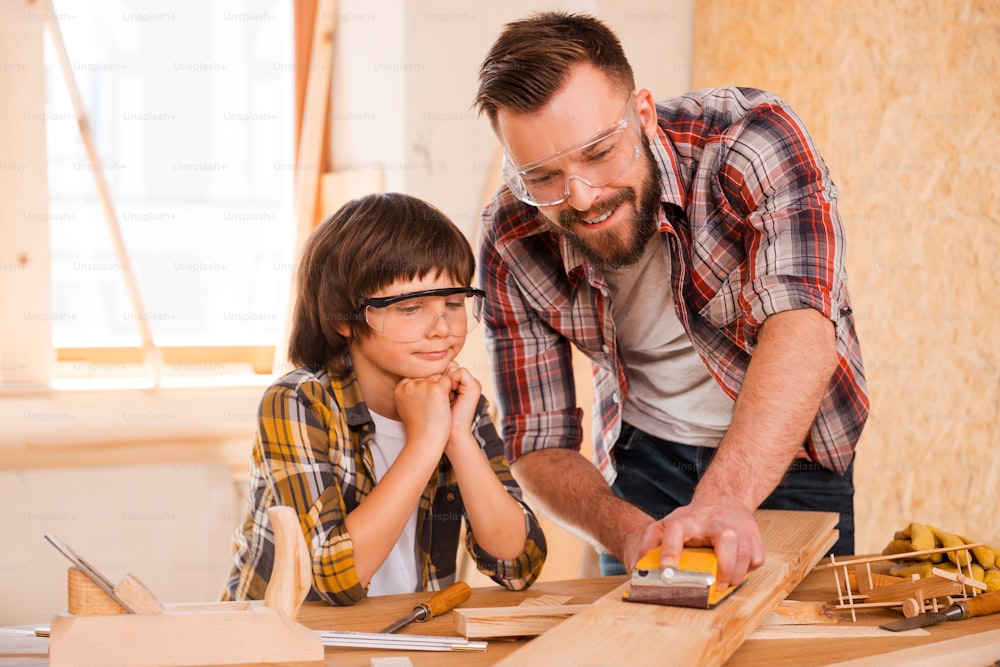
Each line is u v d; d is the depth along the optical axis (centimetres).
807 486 174
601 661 88
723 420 175
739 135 148
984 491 234
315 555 125
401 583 148
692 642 92
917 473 249
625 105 134
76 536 282
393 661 102
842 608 120
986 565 128
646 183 143
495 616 111
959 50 237
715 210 153
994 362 231
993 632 111
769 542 131
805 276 137
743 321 155
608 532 141
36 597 279
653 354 177
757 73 278
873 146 252
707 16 293
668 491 184
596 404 195
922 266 246
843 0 256
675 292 157
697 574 101
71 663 95
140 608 99
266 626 99
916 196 245
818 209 142
